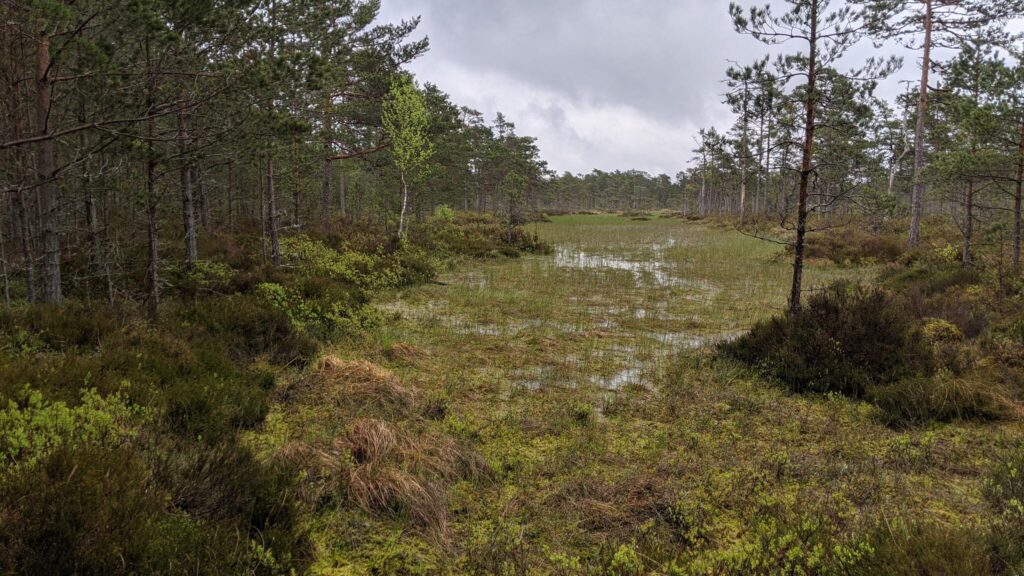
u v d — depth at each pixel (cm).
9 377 414
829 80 746
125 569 241
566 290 1418
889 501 402
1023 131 1187
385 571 315
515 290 1402
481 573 314
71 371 457
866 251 2022
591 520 377
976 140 1251
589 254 2391
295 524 330
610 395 652
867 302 740
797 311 816
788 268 1883
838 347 693
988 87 1200
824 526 351
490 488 419
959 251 1559
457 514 382
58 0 489
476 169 5522
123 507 263
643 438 525
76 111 652
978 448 495
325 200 2308
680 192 11706
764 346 766
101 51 520
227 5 603
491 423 548
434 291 1363
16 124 708
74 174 657
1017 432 532
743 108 793
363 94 2141
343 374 623
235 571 271
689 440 519
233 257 1352
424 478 404
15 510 244
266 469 367
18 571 228
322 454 429
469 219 4141
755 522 370
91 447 304
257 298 905
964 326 841
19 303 777
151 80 602
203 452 365
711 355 819
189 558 258
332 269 1388
